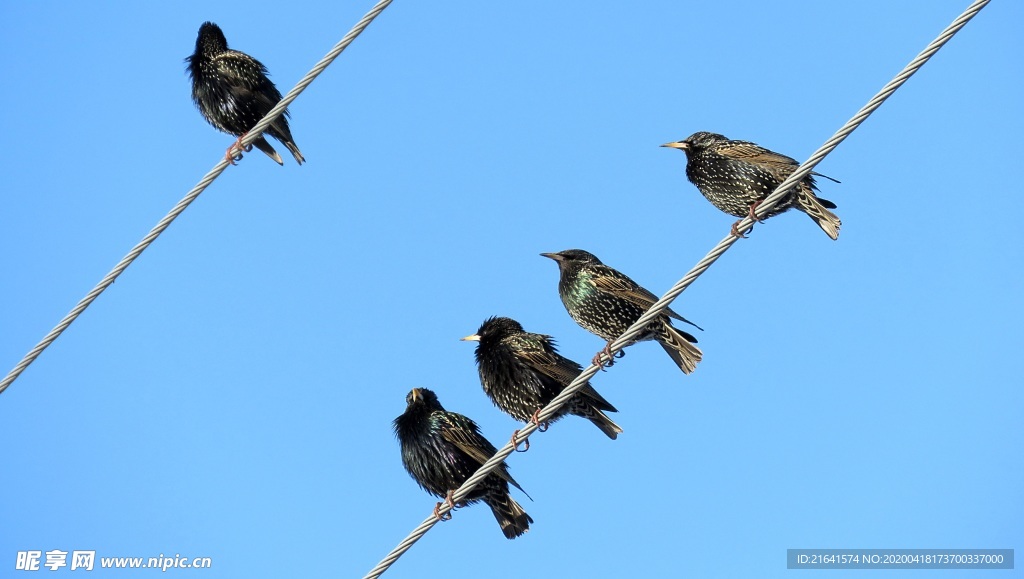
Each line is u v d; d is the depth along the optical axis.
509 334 14.20
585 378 12.05
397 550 11.73
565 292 14.78
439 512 12.51
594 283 14.48
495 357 14.09
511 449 12.26
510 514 13.30
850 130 11.04
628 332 12.02
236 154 12.66
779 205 14.20
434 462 13.59
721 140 14.66
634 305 14.33
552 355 13.98
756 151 14.35
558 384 13.91
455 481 13.59
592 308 14.54
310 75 12.16
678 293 11.86
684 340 14.19
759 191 14.20
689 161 14.86
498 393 14.22
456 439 13.52
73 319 12.13
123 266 12.15
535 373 13.88
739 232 11.64
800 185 13.95
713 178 14.55
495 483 13.24
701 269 11.74
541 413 12.15
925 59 10.63
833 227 13.91
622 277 14.52
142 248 12.18
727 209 14.76
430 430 13.62
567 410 13.73
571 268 14.71
